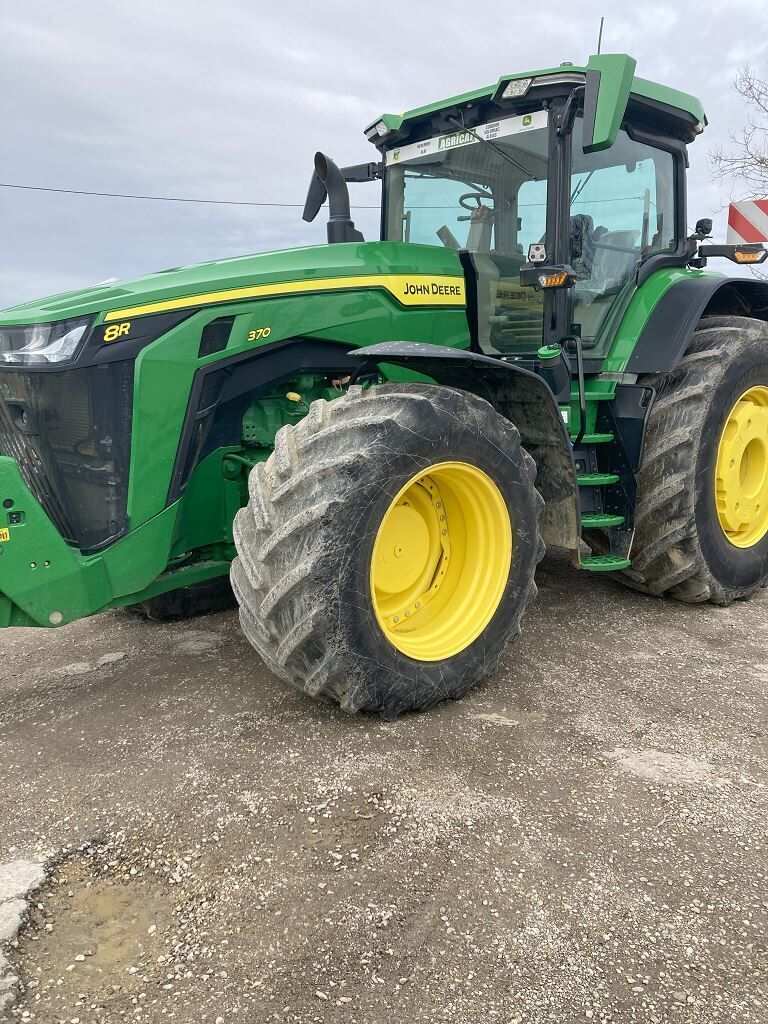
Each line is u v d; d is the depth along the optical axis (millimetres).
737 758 2502
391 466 2527
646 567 3973
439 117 4027
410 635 2855
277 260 3268
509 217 3875
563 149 3584
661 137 4148
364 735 2623
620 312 4027
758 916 1805
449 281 3746
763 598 4332
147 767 2445
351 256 3469
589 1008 1552
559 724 2717
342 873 1939
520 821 2146
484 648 2920
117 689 3088
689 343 3945
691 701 2916
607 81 3002
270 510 2508
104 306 2770
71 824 2160
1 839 2104
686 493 3758
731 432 3961
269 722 2732
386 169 4453
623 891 1882
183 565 3344
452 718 2758
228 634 3736
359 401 2658
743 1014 1539
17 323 2871
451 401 2738
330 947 1705
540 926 1766
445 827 2115
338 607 2457
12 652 3564
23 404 2930
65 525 2986
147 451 2846
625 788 2318
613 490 3814
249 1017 1529
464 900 1846
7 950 1709
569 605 4090
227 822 2148
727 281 4152
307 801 2236
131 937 1754
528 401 3148
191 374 2945
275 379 3266
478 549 2965
